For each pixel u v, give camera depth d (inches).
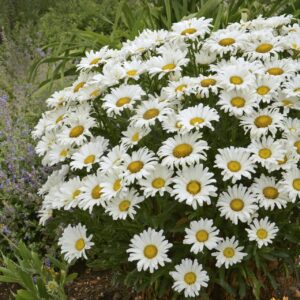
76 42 68.6
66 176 40.2
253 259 34.8
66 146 36.6
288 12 66.2
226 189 33.2
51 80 61.6
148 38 41.0
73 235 34.2
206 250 33.5
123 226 34.5
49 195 36.6
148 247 32.2
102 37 63.1
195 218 34.5
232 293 33.9
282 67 36.1
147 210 34.6
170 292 37.4
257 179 32.6
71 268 46.9
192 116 32.9
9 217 49.6
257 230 32.3
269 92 34.0
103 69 38.4
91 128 38.0
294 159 32.2
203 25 39.5
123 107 34.9
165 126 33.5
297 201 34.3
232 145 34.4
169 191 31.6
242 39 38.2
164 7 68.4
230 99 33.9
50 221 40.2
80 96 37.2
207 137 34.8
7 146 55.0
